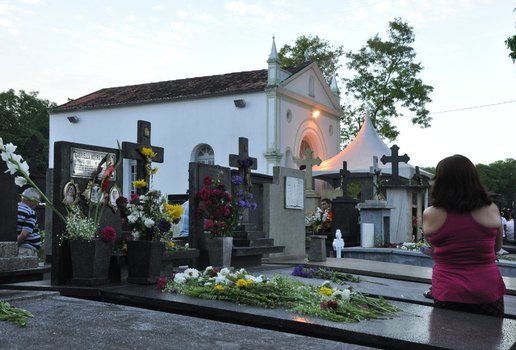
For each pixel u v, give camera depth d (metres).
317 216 19.16
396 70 39.03
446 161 4.81
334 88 39.59
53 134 38.66
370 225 15.80
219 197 9.20
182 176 34.00
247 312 4.99
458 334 4.19
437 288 5.01
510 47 14.88
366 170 25.47
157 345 3.70
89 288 6.29
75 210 6.87
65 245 6.73
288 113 33.00
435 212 4.84
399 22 39.00
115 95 38.53
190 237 9.33
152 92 36.69
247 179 11.66
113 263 6.82
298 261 12.02
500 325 4.47
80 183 7.07
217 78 36.19
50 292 5.78
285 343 3.87
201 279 6.17
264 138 31.64
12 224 7.94
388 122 39.66
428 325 4.48
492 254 4.84
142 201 6.95
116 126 36.41
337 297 5.43
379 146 27.19
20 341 3.67
